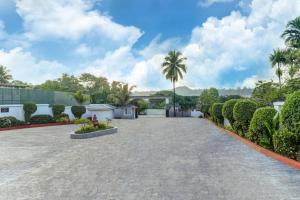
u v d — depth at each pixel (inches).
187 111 2418.8
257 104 672.4
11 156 511.2
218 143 643.5
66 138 805.9
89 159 471.2
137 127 1187.3
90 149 585.9
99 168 400.8
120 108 2105.1
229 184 310.2
